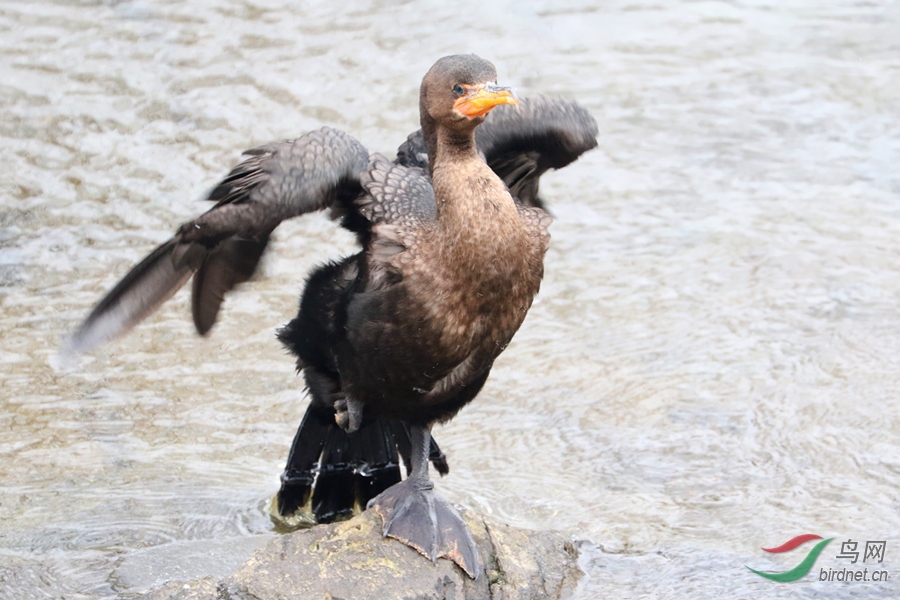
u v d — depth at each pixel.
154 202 15.80
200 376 12.82
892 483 11.20
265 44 19.39
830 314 14.10
